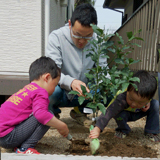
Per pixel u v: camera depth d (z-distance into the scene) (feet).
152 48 11.87
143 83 5.21
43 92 4.86
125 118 6.38
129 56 17.28
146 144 5.99
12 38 9.83
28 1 9.53
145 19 13.53
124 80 4.77
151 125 6.35
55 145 5.76
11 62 9.99
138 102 5.50
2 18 9.68
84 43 6.39
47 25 10.19
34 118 4.91
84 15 5.51
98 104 4.81
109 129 7.38
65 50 6.93
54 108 7.64
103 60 7.16
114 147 5.60
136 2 27.53
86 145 5.82
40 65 5.18
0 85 8.74
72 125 7.82
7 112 4.84
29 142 5.04
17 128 4.86
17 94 5.06
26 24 9.71
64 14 20.77
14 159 3.06
